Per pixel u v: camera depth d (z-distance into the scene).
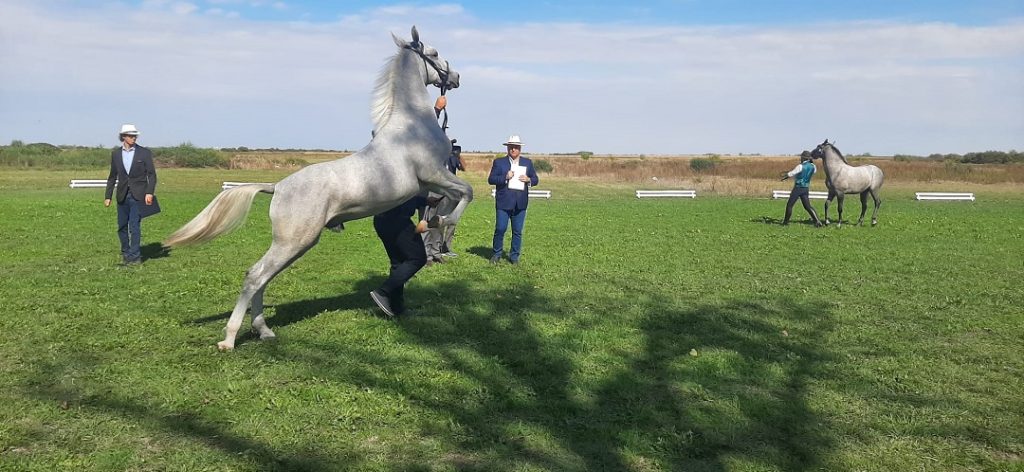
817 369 6.25
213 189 30.31
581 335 7.16
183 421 4.85
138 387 5.48
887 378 5.99
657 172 46.47
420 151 6.97
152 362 6.07
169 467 4.18
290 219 6.31
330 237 15.22
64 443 4.48
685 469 4.29
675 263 12.01
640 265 11.74
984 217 21.70
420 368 6.04
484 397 5.41
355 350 6.52
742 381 5.91
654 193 31.41
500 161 11.64
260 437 4.62
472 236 15.62
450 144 7.39
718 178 43.94
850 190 18.53
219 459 4.29
